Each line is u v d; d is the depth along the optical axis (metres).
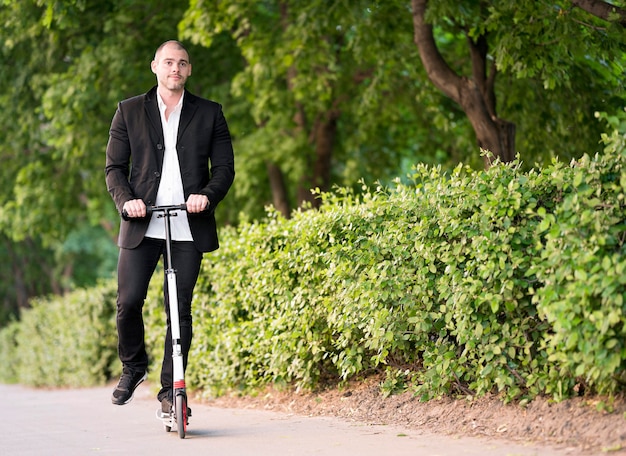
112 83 23.59
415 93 21.91
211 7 18.89
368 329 9.05
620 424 6.62
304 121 24.61
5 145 27.50
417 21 14.67
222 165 8.73
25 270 51.16
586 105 15.89
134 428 9.93
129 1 23.11
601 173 7.00
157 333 15.46
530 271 7.17
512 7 13.23
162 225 8.50
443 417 8.26
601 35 13.30
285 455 7.11
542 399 7.59
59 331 23.17
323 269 10.14
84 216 33.56
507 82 17.56
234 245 12.30
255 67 20.55
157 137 8.55
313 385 10.81
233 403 12.12
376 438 7.71
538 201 7.75
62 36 23.28
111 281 21.42
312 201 24.16
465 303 8.02
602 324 6.52
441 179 8.74
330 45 20.59
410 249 8.88
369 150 25.92
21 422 11.75
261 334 11.38
